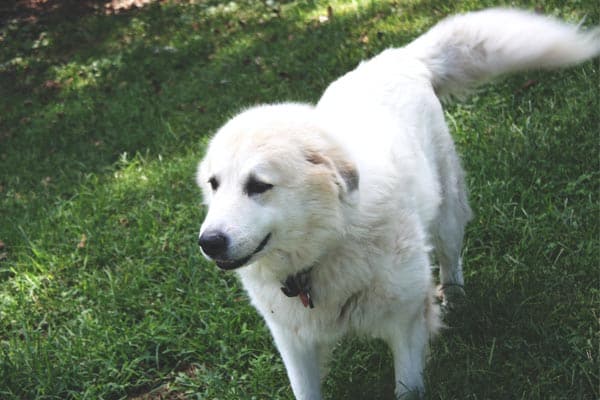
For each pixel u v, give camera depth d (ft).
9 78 16.72
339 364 7.48
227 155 6.34
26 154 12.75
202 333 8.04
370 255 6.46
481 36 8.19
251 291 6.79
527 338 7.25
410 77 7.73
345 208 6.35
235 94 12.91
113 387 7.78
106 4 20.25
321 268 6.51
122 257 9.25
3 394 7.80
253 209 6.21
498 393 6.81
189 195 10.03
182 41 16.42
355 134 6.74
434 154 7.66
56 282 9.05
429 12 13.29
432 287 6.99
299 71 12.87
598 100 9.41
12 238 9.96
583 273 7.63
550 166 8.85
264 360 7.78
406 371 6.84
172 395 7.78
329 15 14.87
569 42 8.14
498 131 9.48
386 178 6.59
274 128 6.37
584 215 8.18
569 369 6.84
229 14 17.33
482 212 8.51
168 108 13.24
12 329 8.63
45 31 18.88
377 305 6.60
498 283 7.72
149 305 8.53
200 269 8.73
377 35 12.92
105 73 15.71
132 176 10.89
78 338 8.19
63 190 11.09
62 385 7.84
